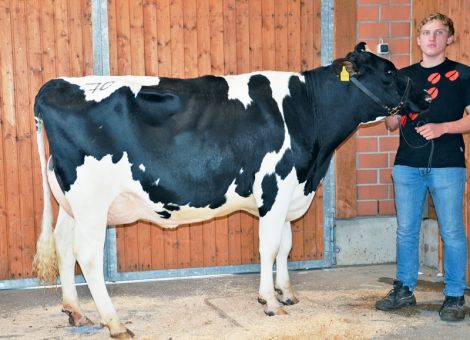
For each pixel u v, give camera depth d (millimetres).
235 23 5621
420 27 4324
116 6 5375
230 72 5648
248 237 5812
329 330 4062
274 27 5707
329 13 5801
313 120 4449
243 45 5656
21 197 5336
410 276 4609
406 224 4555
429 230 5918
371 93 4426
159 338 3992
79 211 3990
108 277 5535
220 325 4266
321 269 5941
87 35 5344
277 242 4379
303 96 4445
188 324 4305
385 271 5824
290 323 4191
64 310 4297
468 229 5062
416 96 4344
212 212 4355
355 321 4281
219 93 4230
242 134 4195
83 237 4000
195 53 5566
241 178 4246
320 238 5980
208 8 5555
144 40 5453
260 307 4629
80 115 3939
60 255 4262
